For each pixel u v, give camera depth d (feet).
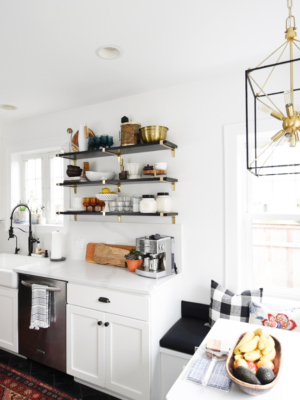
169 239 7.28
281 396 3.21
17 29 5.23
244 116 6.97
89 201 8.66
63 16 4.87
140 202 7.41
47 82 7.54
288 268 6.95
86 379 6.69
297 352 4.12
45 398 6.48
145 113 8.29
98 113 9.08
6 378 7.20
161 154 7.99
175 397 3.25
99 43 5.72
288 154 6.91
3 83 7.58
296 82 6.43
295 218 6.73
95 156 8.89
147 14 4.83
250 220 7.18
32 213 10.96
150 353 5.96
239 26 5.18
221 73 7.12
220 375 3.60
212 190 7.32
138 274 7.21
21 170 11.39
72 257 9.41
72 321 6.93
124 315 6.21
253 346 3.59
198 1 4.51
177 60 6.44
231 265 7.06
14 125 10.96
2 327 8.25
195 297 7.49
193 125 7.59
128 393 6.15
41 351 7.45
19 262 10.00
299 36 5.36
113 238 8.66
